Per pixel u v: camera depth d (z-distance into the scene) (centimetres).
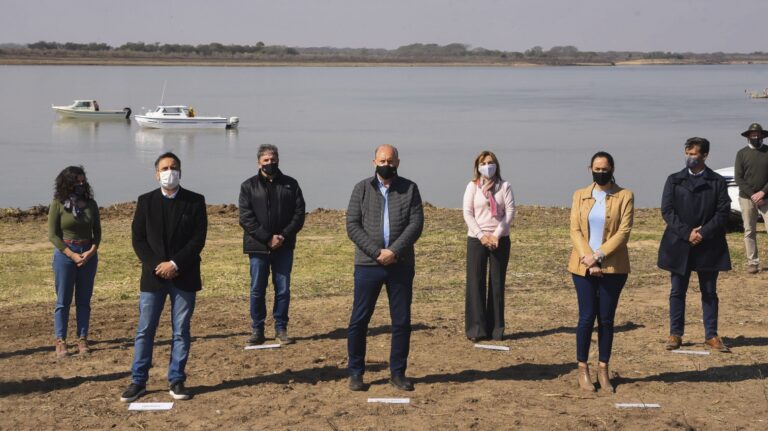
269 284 1210
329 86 14312
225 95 10806
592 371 748
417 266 1338
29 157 4231
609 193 683
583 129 6025
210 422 615
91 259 812
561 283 1204
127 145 4950
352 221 683
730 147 4634
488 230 849
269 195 836
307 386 703
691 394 683
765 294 1085
